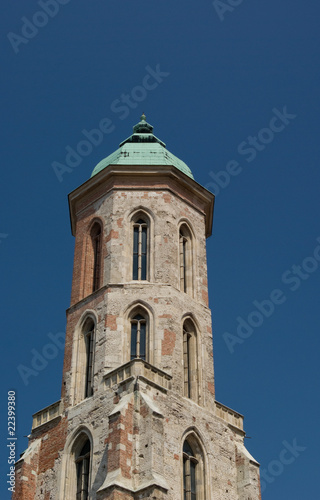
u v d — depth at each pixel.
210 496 49.62
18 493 50.84
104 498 44.00
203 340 56.38
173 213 60.16
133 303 55.19
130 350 53.62
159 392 50.47
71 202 63.62
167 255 57.56
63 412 53.34
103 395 51.12
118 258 57.38
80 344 55.81
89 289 58.59
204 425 52.28
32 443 53.69
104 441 49.03
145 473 45.44
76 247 61.19
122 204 60.06
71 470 50.56
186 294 57.41
